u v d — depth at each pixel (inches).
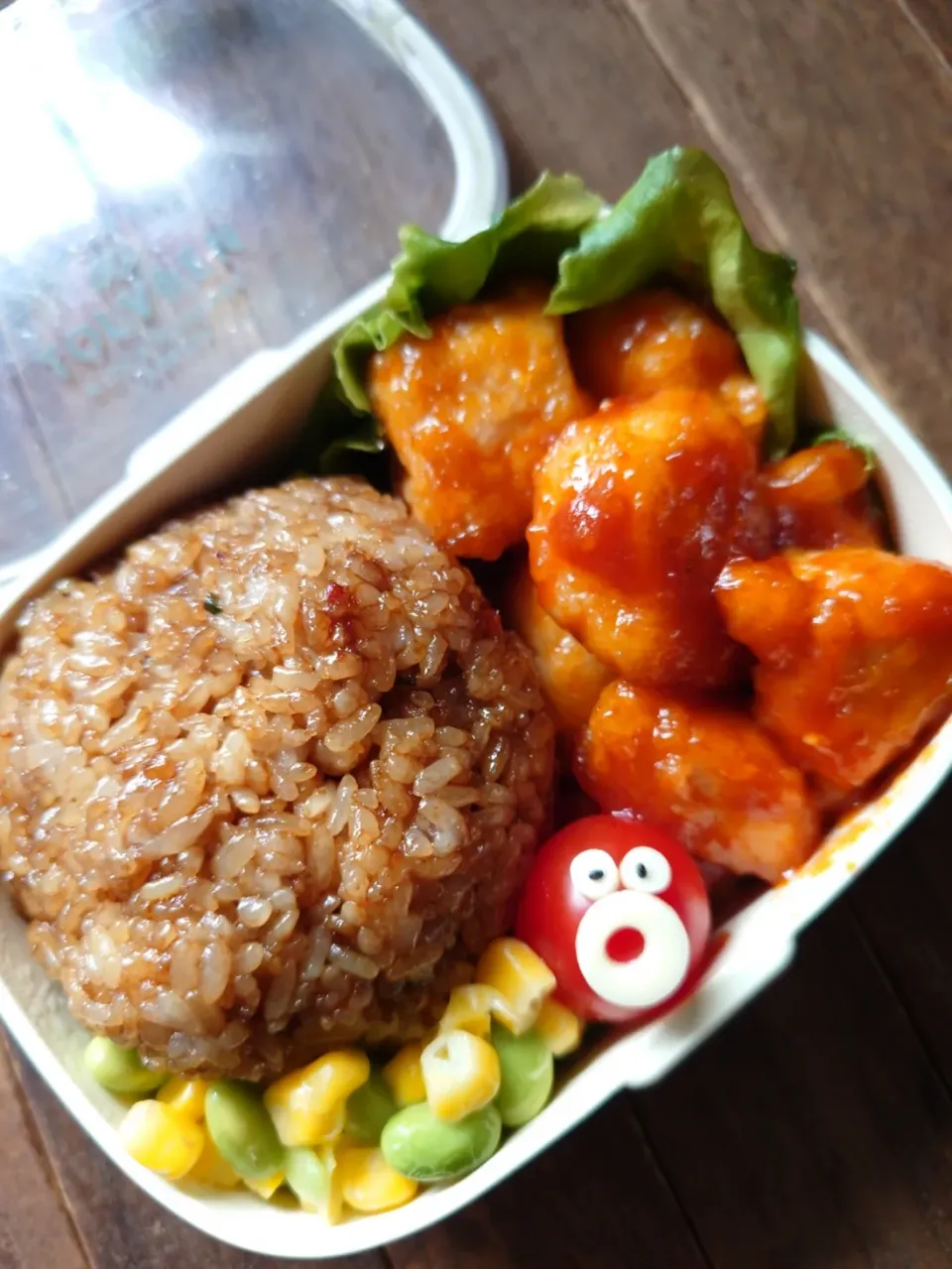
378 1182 6.1
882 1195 7.8
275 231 9.0
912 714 6.3
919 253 9.3
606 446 6.4
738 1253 7.7
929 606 6.2
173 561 6.7
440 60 9.0
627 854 6.3
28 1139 7.9
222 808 5.9
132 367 8.9
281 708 6.1
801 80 9.5
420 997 6.1
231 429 7.0
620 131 9.5
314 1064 5.9
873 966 8.1
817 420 7.2
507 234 6.9
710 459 6.3
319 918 5.9
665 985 5.9
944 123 9.4
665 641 6.4
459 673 6.5
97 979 5.8
